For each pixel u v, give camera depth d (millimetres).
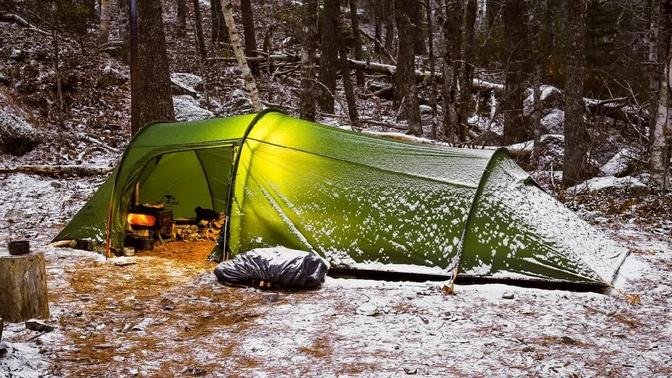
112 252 8234
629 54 19516
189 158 9602
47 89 16797
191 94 19688
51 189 12172
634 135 17641
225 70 22859
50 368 4723
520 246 7109
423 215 7414
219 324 5832
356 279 7293
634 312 6281
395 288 6930
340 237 7488
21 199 11492
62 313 5969
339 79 24062
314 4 12953
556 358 5082
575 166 13586
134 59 10875
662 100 12672
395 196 7574
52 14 18375
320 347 5270
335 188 7699
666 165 12781
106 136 16000
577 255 7090
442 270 7133
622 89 19156
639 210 11445
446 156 7918
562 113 18766
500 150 7969
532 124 17891
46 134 15219
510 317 6051
